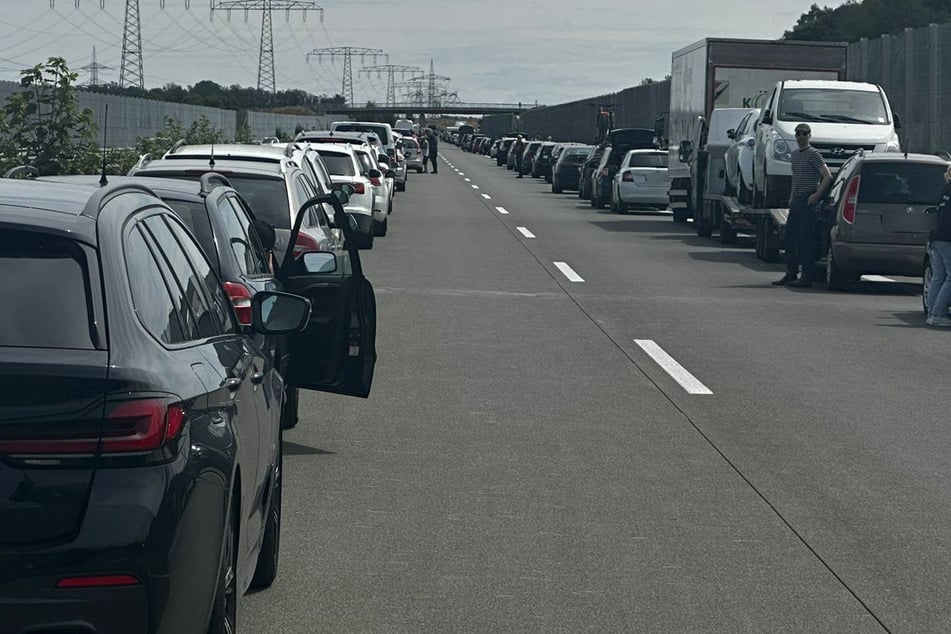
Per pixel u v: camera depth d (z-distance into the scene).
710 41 35.22
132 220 5.11
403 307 19.14
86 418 4.25
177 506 4.35
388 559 7.39
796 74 35.31
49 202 4.83
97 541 4.16
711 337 16.80
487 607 6.59
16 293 4.48
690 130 37.53
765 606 6.68
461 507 8.54
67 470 4.22
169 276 5.27
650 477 9.45
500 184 68.94
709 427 11.26
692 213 40.47
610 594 6.83
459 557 7.45
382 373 13.70
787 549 7.71
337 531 7.94
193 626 4.48
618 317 18.58
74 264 4.57
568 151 59.88
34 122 21.97
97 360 4.36
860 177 21.92
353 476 9.34
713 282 23.61
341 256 12.16
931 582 7.13
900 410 12.23
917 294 22.41
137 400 4.32
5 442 4.18
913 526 8.27
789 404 12.41
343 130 56.47
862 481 9.43
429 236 33.00
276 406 6.81
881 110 28.95
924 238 21.67
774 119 28.73
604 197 47.59
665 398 12.59
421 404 12.08
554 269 25.28
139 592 4.21
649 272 25.12
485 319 18.06
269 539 6.77
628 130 49.53
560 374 13.84
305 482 9.15
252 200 12.79
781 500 8.85
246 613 6.44
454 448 10.30
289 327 6.84
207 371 4.98
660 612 6.57
